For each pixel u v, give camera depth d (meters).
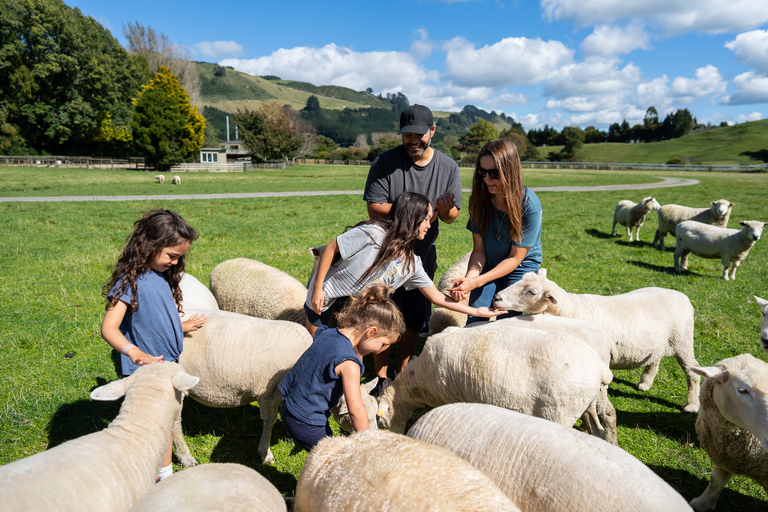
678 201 25.66
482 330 3.71
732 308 7.79
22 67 54.62
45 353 5.58
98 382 4.98
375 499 1.78
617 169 73.75
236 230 14.98
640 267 10.88
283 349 3.74
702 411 3.38
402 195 3.69
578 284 9.25
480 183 4.29
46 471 2.12
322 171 60.88
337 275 3.90
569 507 2.17
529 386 3.34
